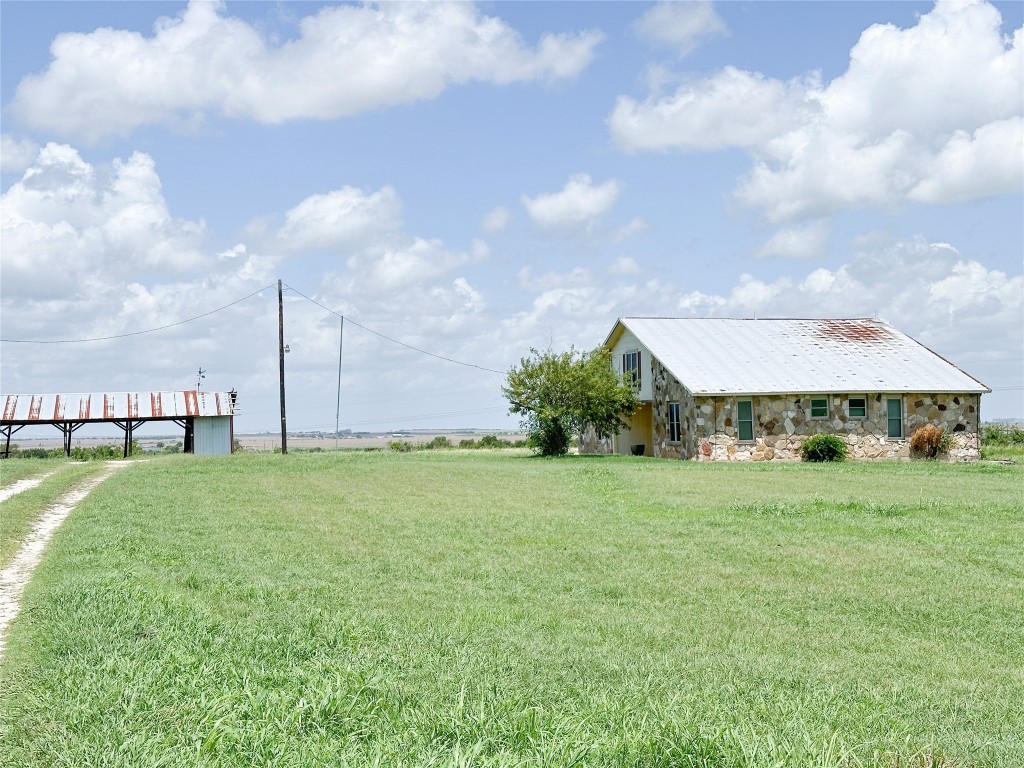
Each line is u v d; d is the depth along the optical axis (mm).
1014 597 10812
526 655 7945
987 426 53656
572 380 39500
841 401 36312
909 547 14141
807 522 16562
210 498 21312
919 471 29000
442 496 22062
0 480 24656
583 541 14773
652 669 7586
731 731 5215
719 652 8367
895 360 39281
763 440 35594
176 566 12289
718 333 41438
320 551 13828
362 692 6285
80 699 5910
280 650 7684
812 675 7562
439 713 5773
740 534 15398
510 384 40719
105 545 13570
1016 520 16688
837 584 11539
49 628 7961
